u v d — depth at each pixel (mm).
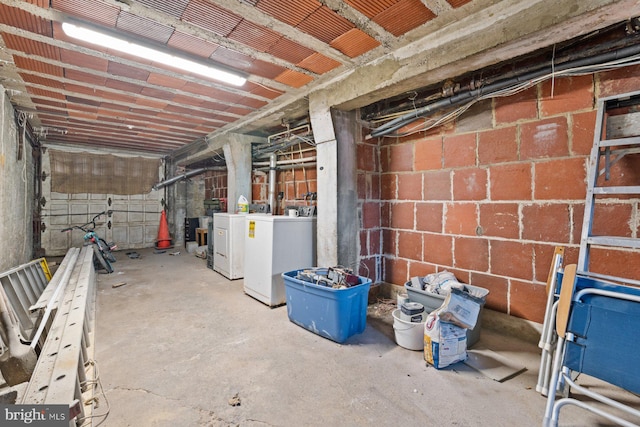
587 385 1832
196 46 2324
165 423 1518
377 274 3469
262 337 2479
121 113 4043
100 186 6566
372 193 3432
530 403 1674
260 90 3209
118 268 5035
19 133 4027
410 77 2293
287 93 3287
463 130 2781
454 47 2025
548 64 2049
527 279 2395
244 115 4117
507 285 2510
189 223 7137
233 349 2271
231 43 2275
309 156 4188
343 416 1573
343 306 2373
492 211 2594
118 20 1981
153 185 7238
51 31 2105
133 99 3500
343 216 3111
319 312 2490
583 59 1920
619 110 1956
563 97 2191
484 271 2654
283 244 3221
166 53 2367
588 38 2006
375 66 2529
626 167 1942
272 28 2066
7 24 2014
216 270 4766
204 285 4012
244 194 4938
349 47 2332
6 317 1813
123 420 1531
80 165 6340
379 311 3082
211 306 3205
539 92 2307
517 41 1793
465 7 1846
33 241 5598
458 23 1996
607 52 1830
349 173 3176
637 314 1272
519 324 2441
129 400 1685
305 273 2814
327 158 3119
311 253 3434
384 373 1964
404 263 3307
